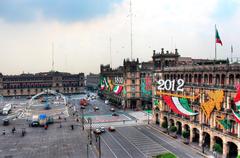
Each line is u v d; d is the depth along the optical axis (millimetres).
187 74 72250
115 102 150250
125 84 133625
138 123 94875
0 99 186125
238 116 51906
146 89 129250
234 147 58344
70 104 150500
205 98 64375
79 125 93188
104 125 92625
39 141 71250
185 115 71625
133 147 64938
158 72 88562
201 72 65750
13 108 138750
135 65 134750
